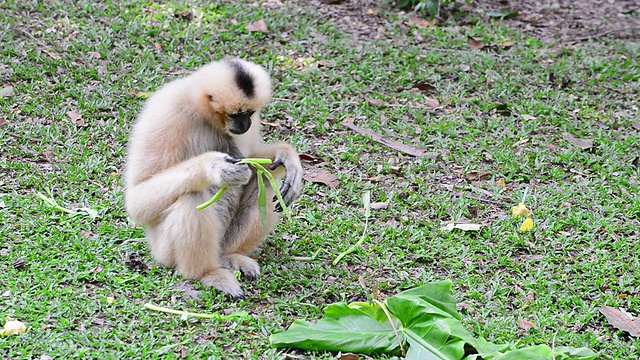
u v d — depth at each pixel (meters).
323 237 9.07
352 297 8.00
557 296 8.16
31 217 8.81
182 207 7.69
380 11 15.99
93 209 9.12
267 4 15.61
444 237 9.27
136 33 13.70
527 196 10.15
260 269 8.34
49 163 10.13
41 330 6.89
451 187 10.45
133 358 6.70
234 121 8.08
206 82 8.00
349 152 11.13
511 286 8.34
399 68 13.68
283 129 11.59
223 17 14.69
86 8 14.12
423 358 6.67
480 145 11.52
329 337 6.93
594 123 12.38
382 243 9.05
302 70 13.31
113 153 10.47
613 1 18.03
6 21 13.34
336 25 15.20
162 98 8.16
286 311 7.59
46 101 11.52
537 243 9.20
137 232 8.77
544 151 11.40
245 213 8.44
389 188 10.34
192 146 8.19
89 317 7.20
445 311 7.26
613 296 8.22
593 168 11.03
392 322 6.98
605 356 7.20
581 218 9.72
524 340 7.32
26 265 7.93
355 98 12.66
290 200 8.23
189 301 7.55
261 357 6.87
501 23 16.02
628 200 10.17
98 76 12.27
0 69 12.04
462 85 13.27
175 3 14.91
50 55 12.58
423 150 11.28
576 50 15.14
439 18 15.91
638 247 9.08
